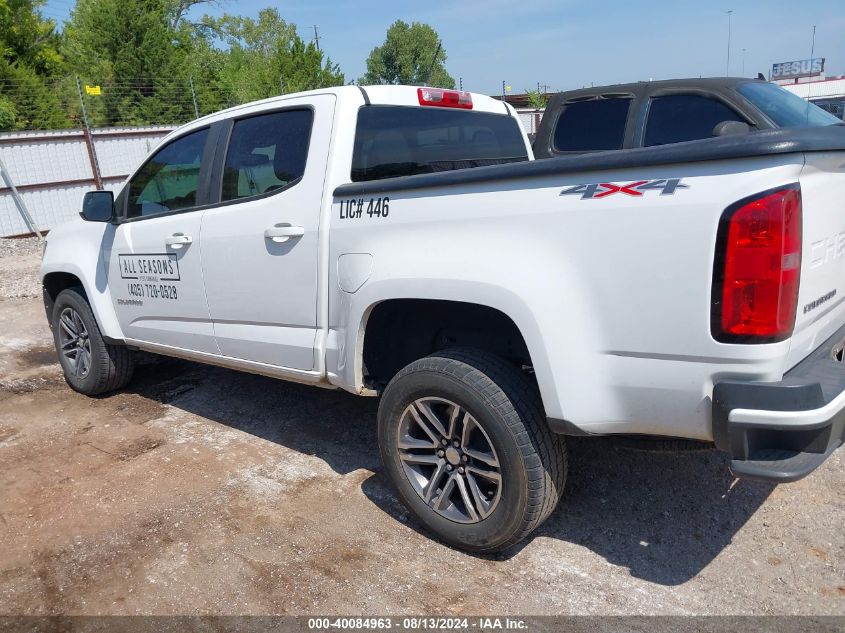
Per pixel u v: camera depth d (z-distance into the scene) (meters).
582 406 2.40
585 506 3.19
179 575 2.76
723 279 2.05
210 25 47.09
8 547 3.01
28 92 21.17
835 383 2.16
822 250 2.29
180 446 3.99
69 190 16.23
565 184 2.33
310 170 3.18
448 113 3.81
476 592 2.61
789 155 1.99
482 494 2.75
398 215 2.79
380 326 3.15
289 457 3.79
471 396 2.61
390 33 72.62
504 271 2.47
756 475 2.06
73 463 3.82
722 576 2.65
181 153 3.96
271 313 3.42
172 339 4.12
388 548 2.90
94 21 24.08
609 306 2.28
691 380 2.19
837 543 2.82
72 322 4.88
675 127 5.64
